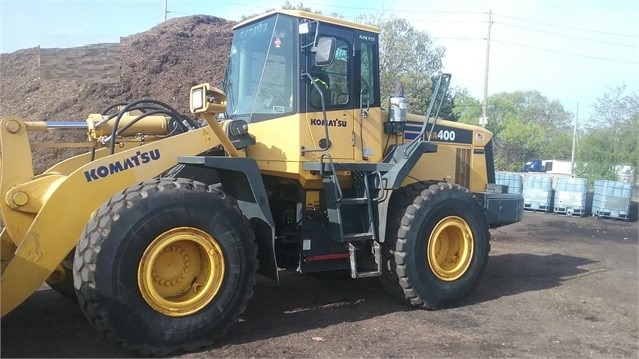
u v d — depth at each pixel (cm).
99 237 404
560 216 1562
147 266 420
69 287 534
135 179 469
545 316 581
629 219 1512
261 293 634
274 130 548
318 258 563
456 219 609
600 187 1541
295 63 538
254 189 491
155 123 566
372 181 583
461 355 458
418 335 505
